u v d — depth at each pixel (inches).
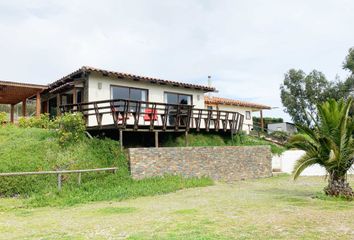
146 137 735.1
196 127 804.0
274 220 330.3
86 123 669.3
